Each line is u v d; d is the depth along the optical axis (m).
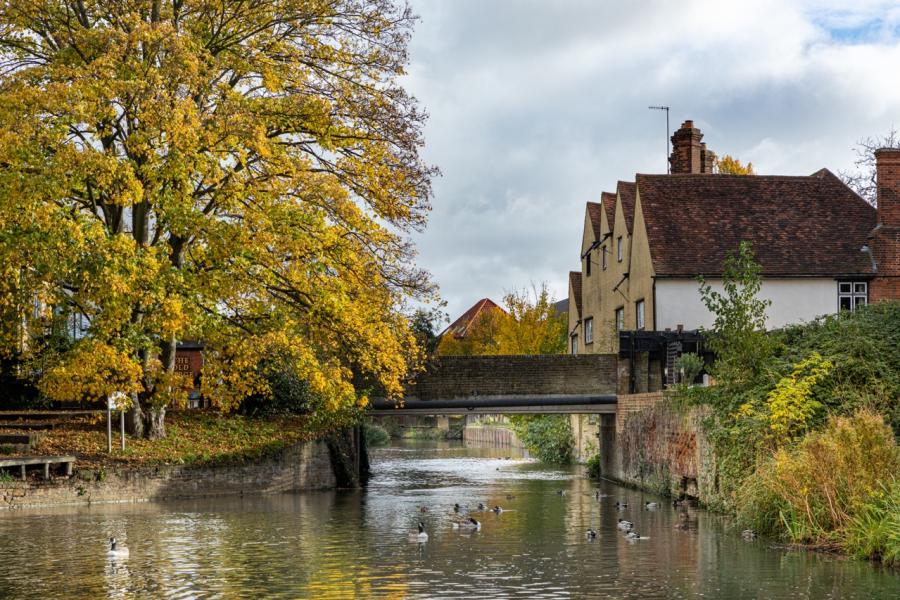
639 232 40.94
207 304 28.14
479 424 83.25
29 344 29.62
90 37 25.66
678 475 27.97
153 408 29.61
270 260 27.19
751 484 20.91
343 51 29.59
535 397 37.06
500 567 16.70
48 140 25.17
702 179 41.78
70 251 24.66
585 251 52.34
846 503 18.14
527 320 61.81
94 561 17.20
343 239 28.44
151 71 25.42
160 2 28.14
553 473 41.84
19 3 26.12
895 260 38.81
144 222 28.56
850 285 38.81
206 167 26.06
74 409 33.34
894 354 23.28
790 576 15.48
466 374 37.06
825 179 42.25
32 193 24.36
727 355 24.75
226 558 17.61
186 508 25.50
